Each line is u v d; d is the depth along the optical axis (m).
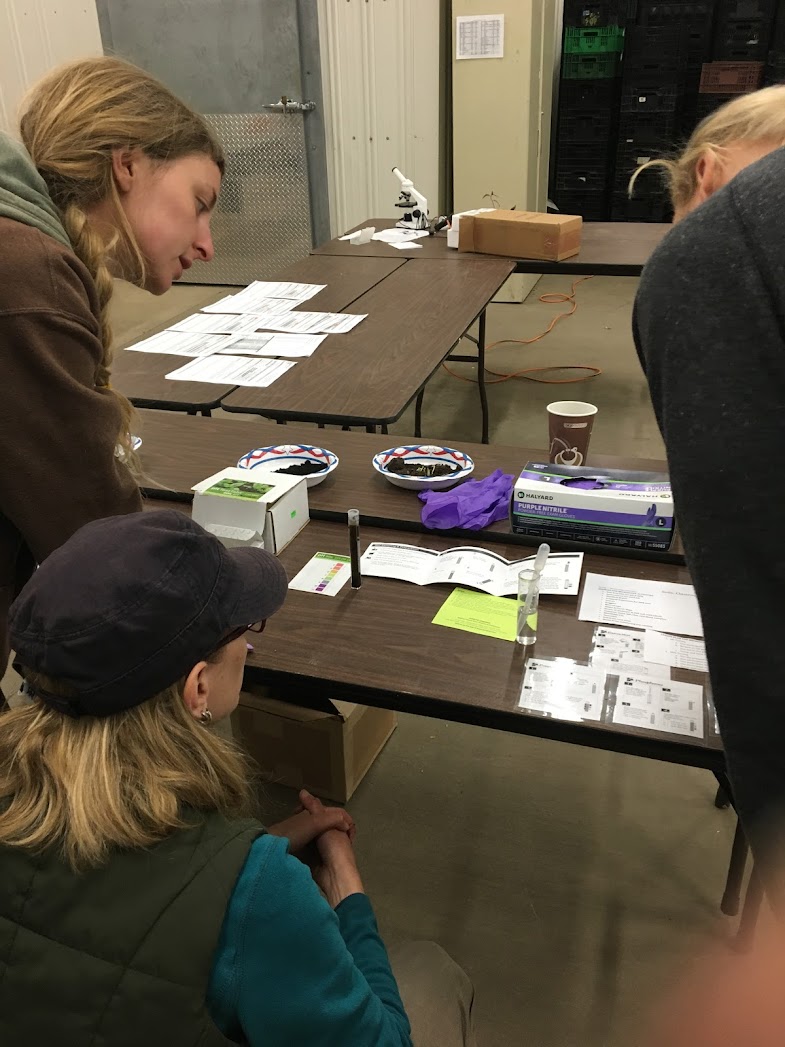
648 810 1.94
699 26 5.77
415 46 5.10
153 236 1.19
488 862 1.83
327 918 0.73
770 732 0.69
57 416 1.02
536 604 1.23
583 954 1.63
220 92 5.40
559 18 6.22
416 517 1.58
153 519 0.77
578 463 1.76
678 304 0.70
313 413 1.96
